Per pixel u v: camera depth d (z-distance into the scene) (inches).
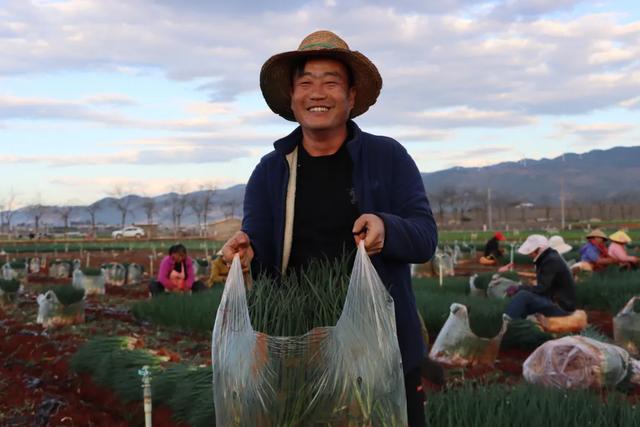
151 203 4891.7
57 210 5349.4
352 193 105.2
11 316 487.8
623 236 585.9
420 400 102.5
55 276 969.5
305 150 109.2
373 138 107.8
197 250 1830.7
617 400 182.4
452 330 285.7
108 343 259.3
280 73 109.8
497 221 6008.9
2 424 217.9
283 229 106.0
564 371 237.8
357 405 84.6
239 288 88.4
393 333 87.4
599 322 407.5
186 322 405.1
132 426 212.8
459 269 974.4
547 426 158.1
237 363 86.5
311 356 85.0
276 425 84.9
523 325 318.7
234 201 5516.7
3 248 1935.3
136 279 840.3
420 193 105.3
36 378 274.8
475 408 167.9
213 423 181.6
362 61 104.2
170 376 207.6
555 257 338.0
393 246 93.2
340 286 92.9
